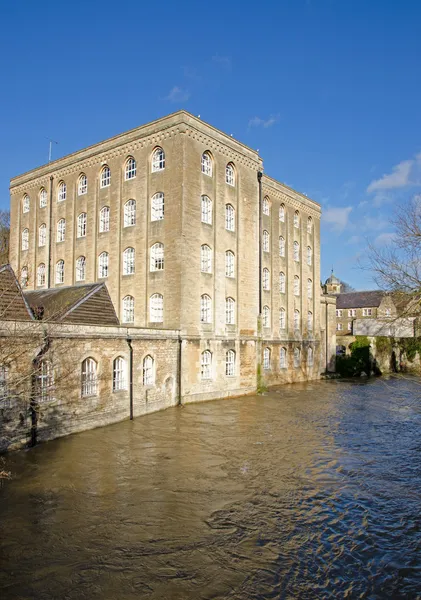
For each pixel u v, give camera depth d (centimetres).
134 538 1225
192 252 3152
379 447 2175
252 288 3697
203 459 1908
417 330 2995
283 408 3111
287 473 1770
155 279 3206
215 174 3372
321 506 1469
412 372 6012
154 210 3269
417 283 2348
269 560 1141
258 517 1377
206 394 3238
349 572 1098
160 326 3166
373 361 5759
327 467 1855
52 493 1498
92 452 1941
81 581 1030
